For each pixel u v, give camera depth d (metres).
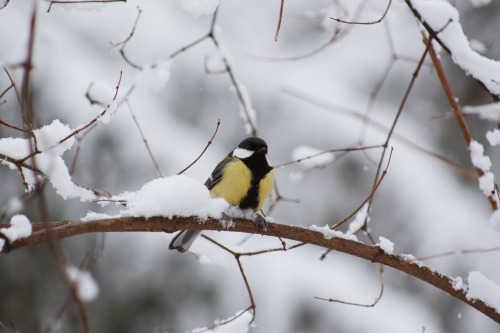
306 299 11.20
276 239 11.60
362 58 13.14
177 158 11.41
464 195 12.23
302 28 13.10
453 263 11.68
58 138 5.11
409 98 13.20
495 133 5.46
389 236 12.12
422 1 5.59
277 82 12.72
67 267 3.37
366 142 12.30
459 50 5.52
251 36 13.08
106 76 11.52
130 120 11.31
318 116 12.47
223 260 6.53
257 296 11.16
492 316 5.46
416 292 11.79
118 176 11.11
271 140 12.53
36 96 10.72
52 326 3.88
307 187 12.42
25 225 4.68
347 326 11.12
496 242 11.57
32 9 3.79
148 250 11.30
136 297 11.12
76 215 10.79
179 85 12.12
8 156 4.97
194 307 11.21
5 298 10.90
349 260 11.84
